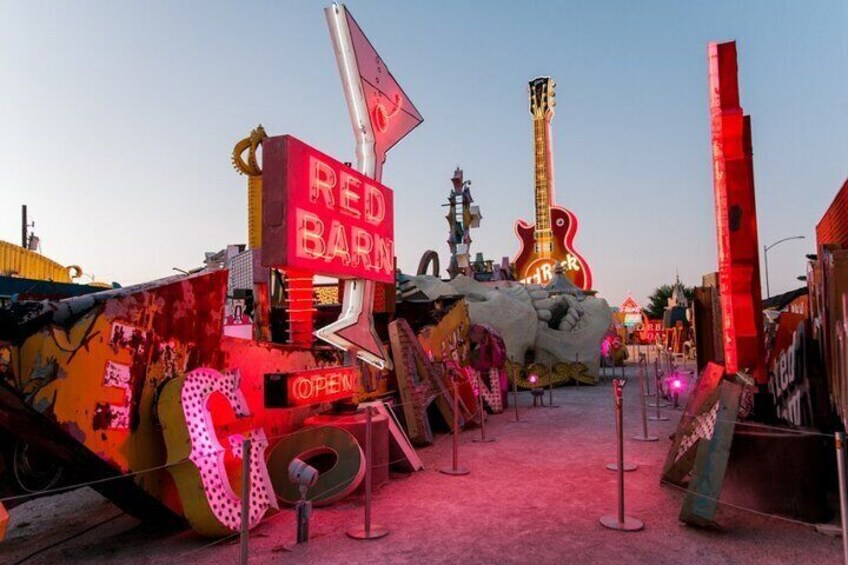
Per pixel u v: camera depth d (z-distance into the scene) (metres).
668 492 7.26
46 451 5.25
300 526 5.70
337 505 7.00
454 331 16.08
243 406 6.73
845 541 4.19
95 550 5.55
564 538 5.71
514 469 8.72
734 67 7.20
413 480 8.18
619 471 6.14
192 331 6.51
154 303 5.98
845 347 6.00
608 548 5.43
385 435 8.05
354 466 7.10
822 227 9.47
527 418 14.32
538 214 62.75
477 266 39.59
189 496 5.54
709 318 12.38
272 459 7.25
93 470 5.43
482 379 15.72
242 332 10.98
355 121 9.21
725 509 6.50
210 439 5.82
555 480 7.99
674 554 5.26
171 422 5.63
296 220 6.84
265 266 6.73
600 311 25.17
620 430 6.18
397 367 11.52
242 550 4.45
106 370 5.34
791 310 21.38
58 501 7.36
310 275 9.27
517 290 26.19
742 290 7.24
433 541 5.70
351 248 8.20
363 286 8.81
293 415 8.32
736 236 7.20
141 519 6.11
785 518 5.91
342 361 10.05
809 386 6.83
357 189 8.46
